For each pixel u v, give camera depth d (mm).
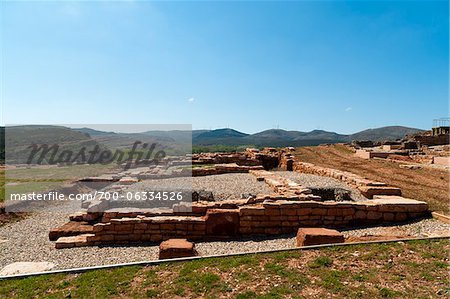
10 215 13570
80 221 11836
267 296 5062
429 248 6938
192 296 5184
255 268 6117
